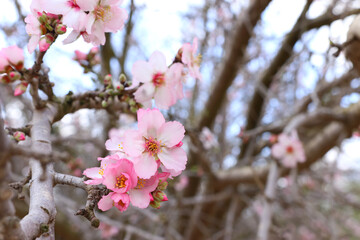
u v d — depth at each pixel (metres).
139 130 0.22
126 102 0.29
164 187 0.21
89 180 0.20
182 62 0.29
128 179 0.20
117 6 0.24
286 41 0.72
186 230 0.85
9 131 0.26
